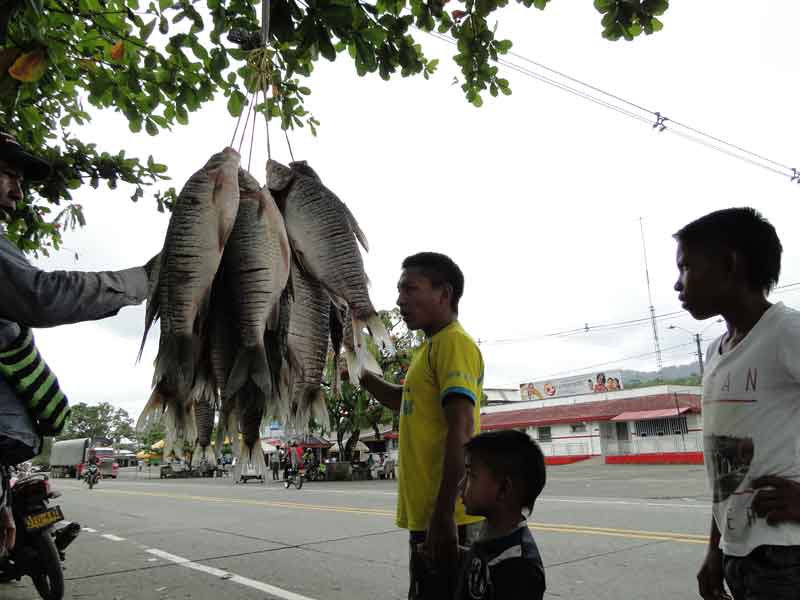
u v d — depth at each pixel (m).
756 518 1.61
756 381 1.66
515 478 1.83
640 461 29.14
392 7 3.32
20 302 1.57
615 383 38.31
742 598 1.64
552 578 4.96
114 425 79.44
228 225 1.81
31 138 4.35
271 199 1.94
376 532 7.75
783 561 1.55
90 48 3.58
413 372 2.19
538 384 41.66
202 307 1.81
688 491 12.43
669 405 30.17
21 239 4.90
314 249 1.98
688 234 1.83
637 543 6.25
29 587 5.16
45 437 1.92
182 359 1.76
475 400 2.03
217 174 1.83
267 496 15.05
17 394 1.81
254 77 2.04
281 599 4.64
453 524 1.87
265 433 2.00
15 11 1.99
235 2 3.09
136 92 3.49
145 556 6.49
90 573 5.64
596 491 13.56
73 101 4.52
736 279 1.74
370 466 28.92
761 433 1.63
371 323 1.93
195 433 1.95
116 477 41.44
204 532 8.23
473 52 3.54
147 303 1.80
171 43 3.03
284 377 1.98
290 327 1.98
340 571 5.52
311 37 2.80
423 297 2.20
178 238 1.79
